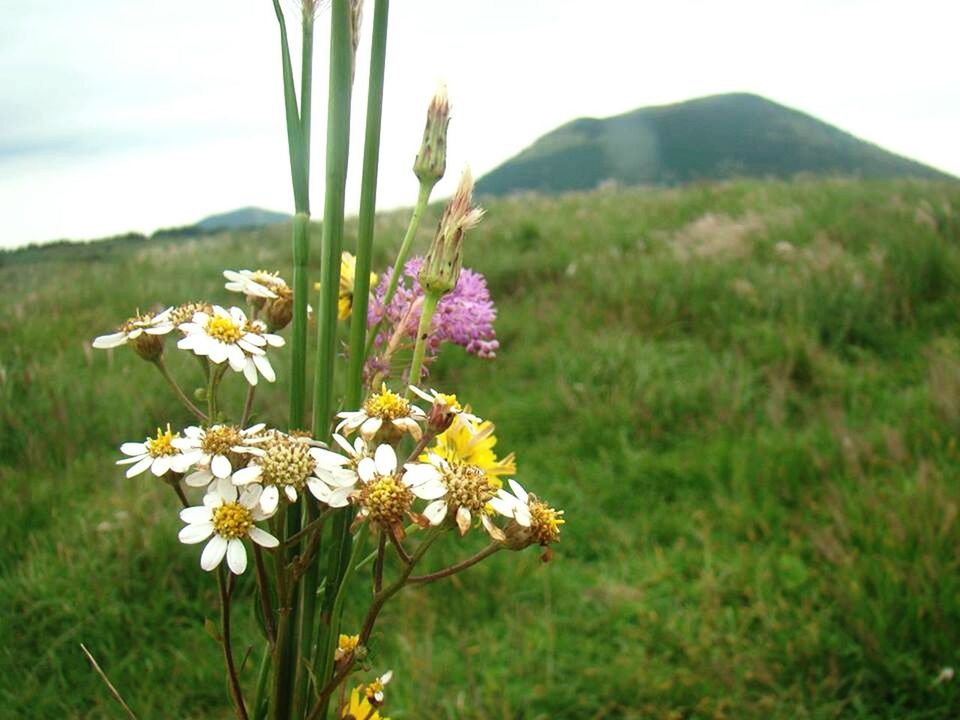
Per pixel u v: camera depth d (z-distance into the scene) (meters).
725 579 3.39
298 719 0.83
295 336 0.85
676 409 4.87
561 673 2.96
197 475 0.79
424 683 2.79
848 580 3.13
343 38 0.80
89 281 8.98
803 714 2.67
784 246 7.52
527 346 6.07
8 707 2.76
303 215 0.84
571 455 4.56
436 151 0.95
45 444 4.50
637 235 9.01
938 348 5.56
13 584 3.28
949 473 3.76
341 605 0.84
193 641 3.10
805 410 4.79
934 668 2.80
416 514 0.79
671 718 2.71
